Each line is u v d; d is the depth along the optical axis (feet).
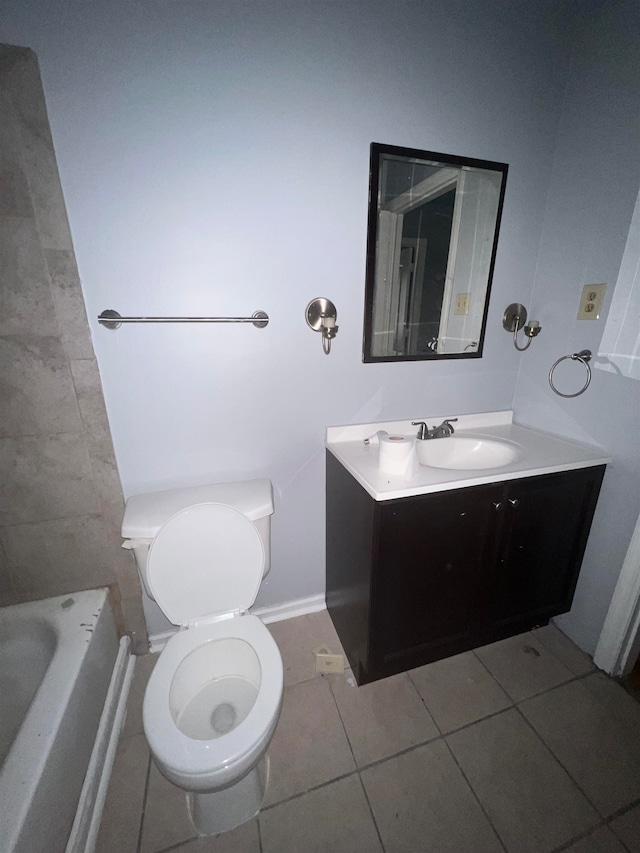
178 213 3.52
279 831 3.10
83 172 3.21
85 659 3.43
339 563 4.68
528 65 4.11
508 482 3.84
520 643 4.90
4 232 3.12
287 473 4.72
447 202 4.30
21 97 2.91
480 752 3.66
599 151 4.02
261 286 3.94
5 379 3.44
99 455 3.89
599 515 4.43
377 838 3.05
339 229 4.02
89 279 3.46
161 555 3.58
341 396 4.63
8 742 3.44
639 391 3.86
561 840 3.04
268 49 3.34
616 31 3.72
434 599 4.02
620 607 4.17
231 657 3.66
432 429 4.81
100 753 3.43
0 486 3.70
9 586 4.02
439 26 3.71
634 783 3.41
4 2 2.76
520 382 5.34
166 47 3.12
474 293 4.74
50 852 2.56
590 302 4.26
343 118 3.70
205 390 4.11
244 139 3.51
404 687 4.31
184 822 3.17
